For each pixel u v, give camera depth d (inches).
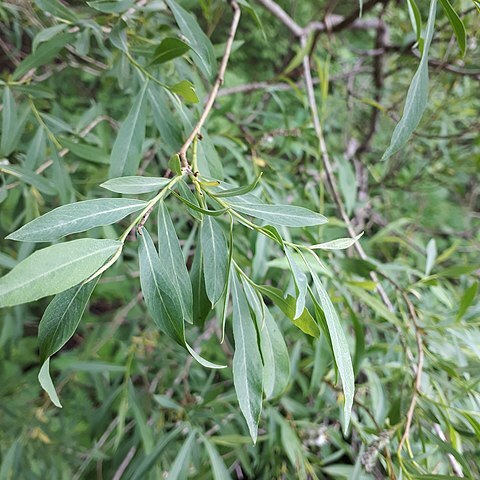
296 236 23.0
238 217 9.4
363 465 14.6
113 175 14.1
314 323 10.1
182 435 21.8
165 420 23.8
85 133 20.6
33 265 7.4
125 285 32.6
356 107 34.3
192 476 20.3
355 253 22.7
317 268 16.5
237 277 10.5
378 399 17.4
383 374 21.0
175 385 24.7
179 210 25.6
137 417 19.6
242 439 18.6
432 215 39.7
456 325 17.0
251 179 21.1
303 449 19.0
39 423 24.0
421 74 9.7
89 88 28.9
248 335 10.2
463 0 24.0
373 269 17.9
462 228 40.4
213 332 28.0
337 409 20.3
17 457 22.1
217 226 10.2
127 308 26.7
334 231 23.3
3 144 16.8
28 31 21.0
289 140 25.8
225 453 22.3
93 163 21.9
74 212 8.5
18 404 26.4
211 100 13.2
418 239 33.0
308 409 20.7
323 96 24.5
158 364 26.5
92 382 27.3
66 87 28.3
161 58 14.6
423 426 15.9
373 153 36.3
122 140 14.3
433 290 19.3
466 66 30.9
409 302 17.6
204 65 14.3
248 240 21.2
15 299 7.2
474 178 40.1
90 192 21.9
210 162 14.8
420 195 38.2
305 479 17.7
